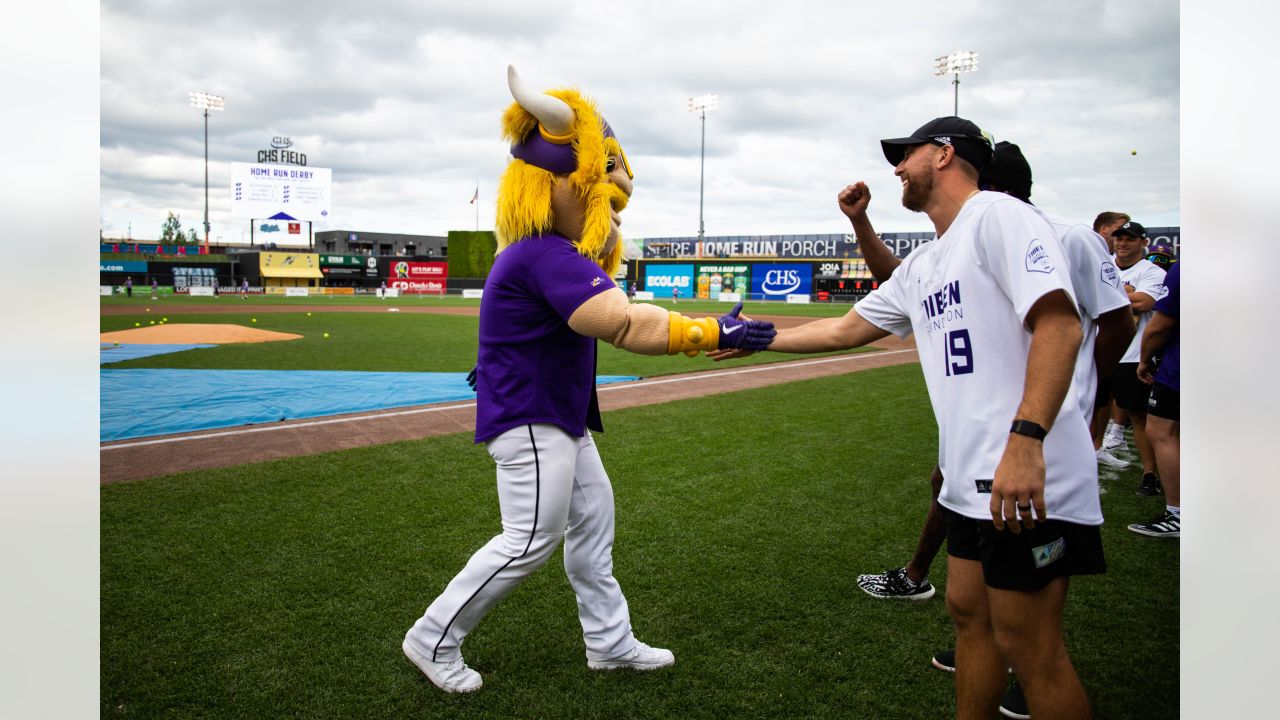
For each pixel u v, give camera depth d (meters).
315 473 5.47
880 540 4.23
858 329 2.60
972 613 2.14
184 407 8.12
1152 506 5.03
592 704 2.64
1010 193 2.69
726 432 7.07
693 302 48.28
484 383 2.63
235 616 3.22
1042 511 1.83
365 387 9.71
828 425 7.44
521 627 3.21
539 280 2.46
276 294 56.09
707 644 3.07
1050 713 1.95
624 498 4.97
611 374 11.59
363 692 2.68
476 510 4.64
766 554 4.02
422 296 58.59
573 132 2.52
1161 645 3.06
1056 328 1.82
